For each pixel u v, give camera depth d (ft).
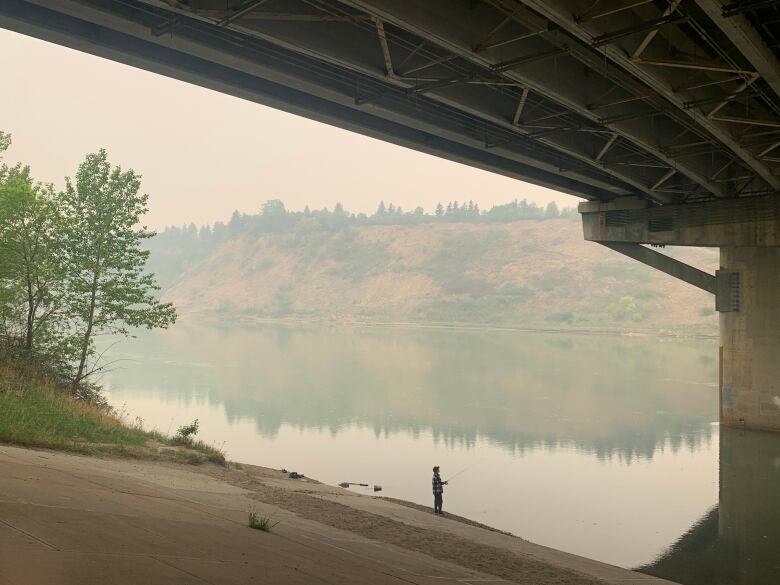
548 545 71.15
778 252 130.21
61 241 89.45
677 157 101.96
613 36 56.54
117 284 92.63
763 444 123.13
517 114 81.10
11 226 86.33
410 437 135.85
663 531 77.30
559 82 73.77
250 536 33.04
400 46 68.54
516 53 66.74
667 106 82.33
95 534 24.98
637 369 277.44
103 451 58.44
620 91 85.46
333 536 41.88
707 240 132.77
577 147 98.84
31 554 20.62
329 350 369.91
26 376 77.87
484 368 278.67
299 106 82.48
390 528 50.29
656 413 166.20
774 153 108.06
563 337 526.98
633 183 117.08
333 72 74.28
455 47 59.98
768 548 71.05
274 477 72.18
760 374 132.57
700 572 63.05
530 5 51.85
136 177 92.99
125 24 58.75
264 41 67.05
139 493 39.17
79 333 91.81
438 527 58.44
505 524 79.56
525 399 189.37
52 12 62.13
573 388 214.07
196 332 533.96
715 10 51.44
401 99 81.20
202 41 62.90
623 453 121.49
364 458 116.06
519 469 109.50
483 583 36.24
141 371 245.04
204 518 35.45
